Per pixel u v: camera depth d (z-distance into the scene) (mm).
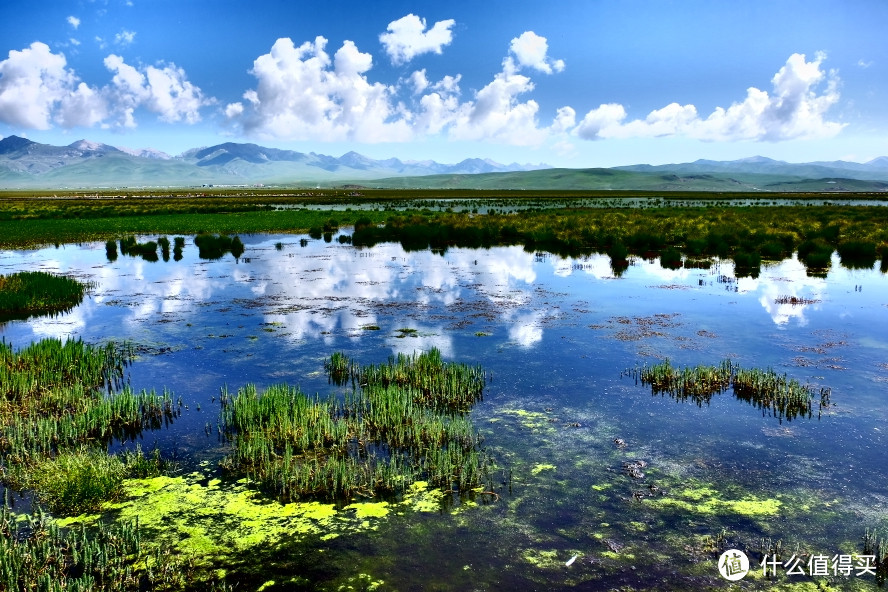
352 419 10891
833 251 35188
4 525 7422
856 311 19641
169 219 62531
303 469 8859
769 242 35812
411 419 10766
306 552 7000
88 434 10398
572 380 13062
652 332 17062
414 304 21203
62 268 30547
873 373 13328
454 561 6789
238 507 8031
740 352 15047
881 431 10258
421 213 68250
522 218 56938
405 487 8539
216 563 6809
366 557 6883
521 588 6297
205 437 10297
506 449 9734
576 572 6570
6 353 14000
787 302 21141
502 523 7586
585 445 9852
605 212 69062
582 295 22703
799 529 7410
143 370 13891
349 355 14969
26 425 10445
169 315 19562
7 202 110438
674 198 144000
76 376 12938
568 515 7762
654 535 7297
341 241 43312
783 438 10031
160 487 8570
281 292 23578
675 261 30875
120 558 6887
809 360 14359
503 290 23844
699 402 11734
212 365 14234
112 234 48500
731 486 8477
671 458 9359
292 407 10938
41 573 6461
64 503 8016
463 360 14547
